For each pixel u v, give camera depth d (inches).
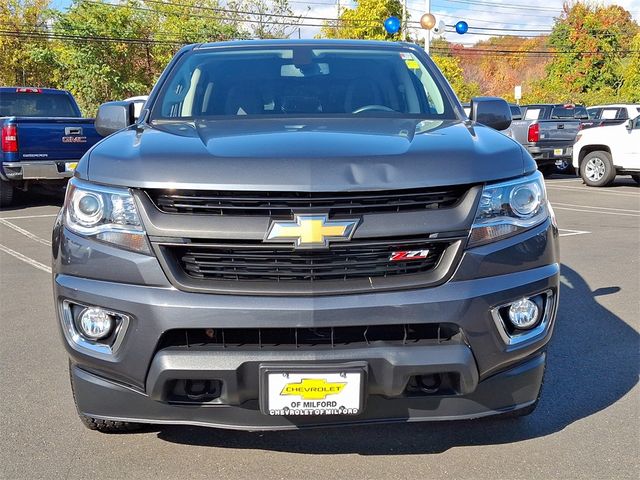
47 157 444.5
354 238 103.7
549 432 133.3
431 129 130.0
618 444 128.1
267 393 103.3
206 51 174.7
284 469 119.7
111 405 111.1
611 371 165.3
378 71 166.1
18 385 159.3
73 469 119.9
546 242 114.5
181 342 106.1
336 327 104.0
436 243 107.0
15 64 1445.6
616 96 2021.4
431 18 783.7
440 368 104.4
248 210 104.7
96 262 108.0
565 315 213.8
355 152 110.0
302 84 161.0
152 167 107.5
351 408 103.9
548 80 2284.7
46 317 216.2
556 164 779.4
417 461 122.4
